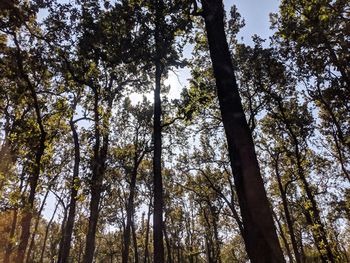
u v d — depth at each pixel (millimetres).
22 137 18312
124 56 12438
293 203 32219
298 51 20219
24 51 17938
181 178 40594
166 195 42844
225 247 59344
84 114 22906
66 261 20953
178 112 18047
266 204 3873
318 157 29453
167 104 25562
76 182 20938
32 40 17875
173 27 11875
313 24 16672
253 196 3889
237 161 4184
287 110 27781
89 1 13719
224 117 4586
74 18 14391
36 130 18797
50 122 22219
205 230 48375
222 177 36750
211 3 5523
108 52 12891
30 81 19359
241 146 4238
